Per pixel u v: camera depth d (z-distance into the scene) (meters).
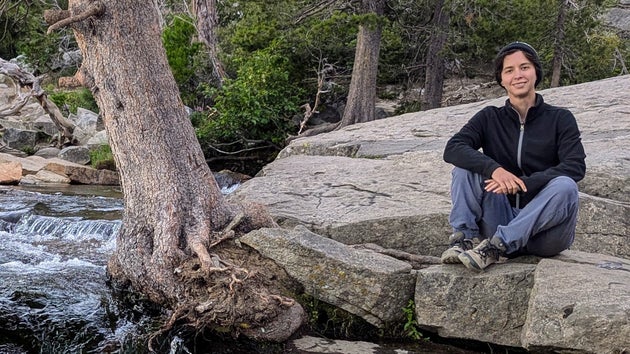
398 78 20.36
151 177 5.39
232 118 16.92
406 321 4.68
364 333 4.75
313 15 17.59
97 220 8.49
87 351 4.70
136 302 5.28
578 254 4.64
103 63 5.54
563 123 4.20
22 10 14.05
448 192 6.55
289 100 17.92
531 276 4.20
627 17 26.61
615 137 8.10
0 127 19.20
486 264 4.28
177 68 19.83
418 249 5.61
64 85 5.79
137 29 5.56
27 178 14.20
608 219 5.36
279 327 4.52
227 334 4.60
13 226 8.57
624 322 3.57
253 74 17.30
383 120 12.48
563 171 4.09
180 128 5.64
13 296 5.59
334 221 5.88
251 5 18.00
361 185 7.15
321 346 4.54
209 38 22.80
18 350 4.81
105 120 5.64
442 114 12.03
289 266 4.89
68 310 5.30
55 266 6.62
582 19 19.03
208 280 4.74
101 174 14.83
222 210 5.60
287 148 10.73
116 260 5.58
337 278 4.73
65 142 18.84
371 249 5.49
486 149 4.41
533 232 4.23
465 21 17.73
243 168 17.97
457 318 4.38
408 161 8.05
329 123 19.17
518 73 4.19
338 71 19.69
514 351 4.31
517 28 16.81
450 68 20.50
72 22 5.29
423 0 18.25
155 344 4.68
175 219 5.25
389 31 17.97
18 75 17.84
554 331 3.74
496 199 4.32
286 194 7.06
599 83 12.33
